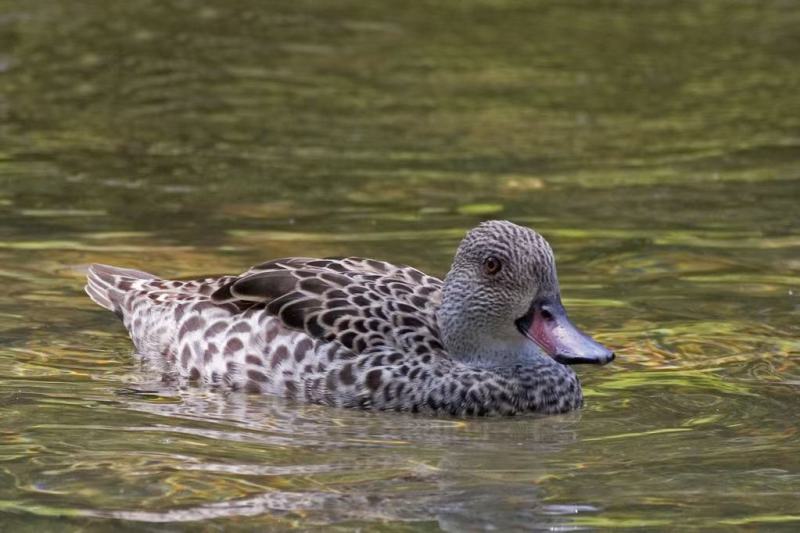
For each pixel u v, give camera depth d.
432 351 17.14
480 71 35.59
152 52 35.88
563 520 13.44
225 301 17.81
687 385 17.59
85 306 20.11
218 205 25.03
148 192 25.69
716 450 15.37
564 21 41.38
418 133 30.25
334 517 13.47
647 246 23.27
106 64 34.62
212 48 36.59
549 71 35.81
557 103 33.00
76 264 21.73
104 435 15.60
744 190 26.62
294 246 22.83
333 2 42.47
